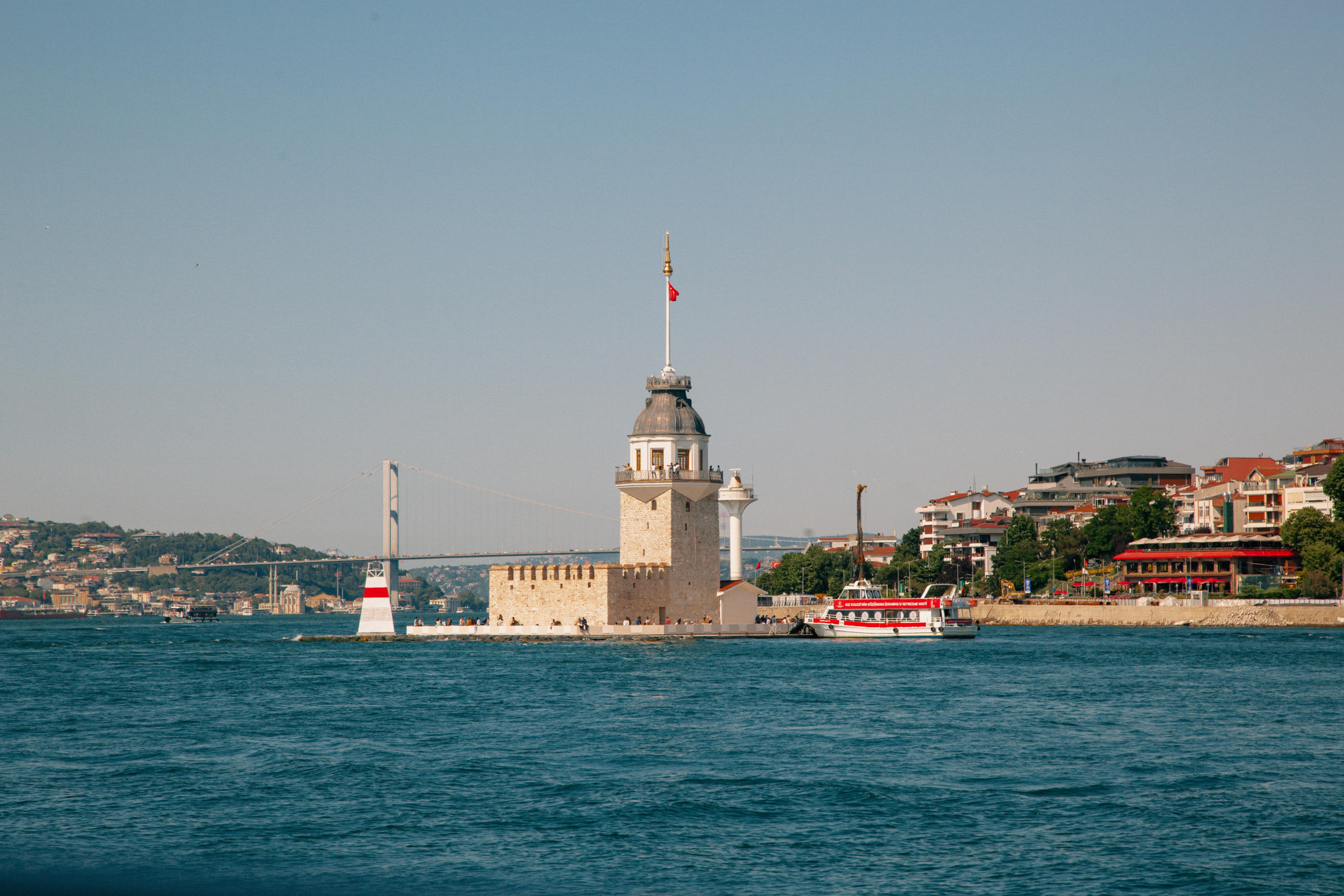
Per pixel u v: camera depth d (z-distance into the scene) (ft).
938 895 190.80
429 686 459.32
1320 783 264.72
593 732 336.29
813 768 282.56
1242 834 223.30
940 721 356.38
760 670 521.24
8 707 405.80
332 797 252.83
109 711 391.86
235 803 248.11
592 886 195.83
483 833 225.76
